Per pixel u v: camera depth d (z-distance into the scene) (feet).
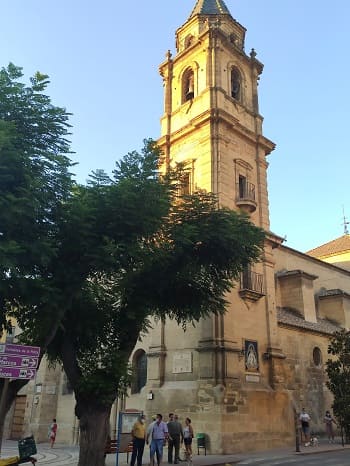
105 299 55.26
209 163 86.69
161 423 56.18
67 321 52.47
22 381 42.06
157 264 53.11
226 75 100.07
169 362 79.10
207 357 73.10
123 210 46.44
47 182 41.45
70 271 43.83
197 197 59.00
